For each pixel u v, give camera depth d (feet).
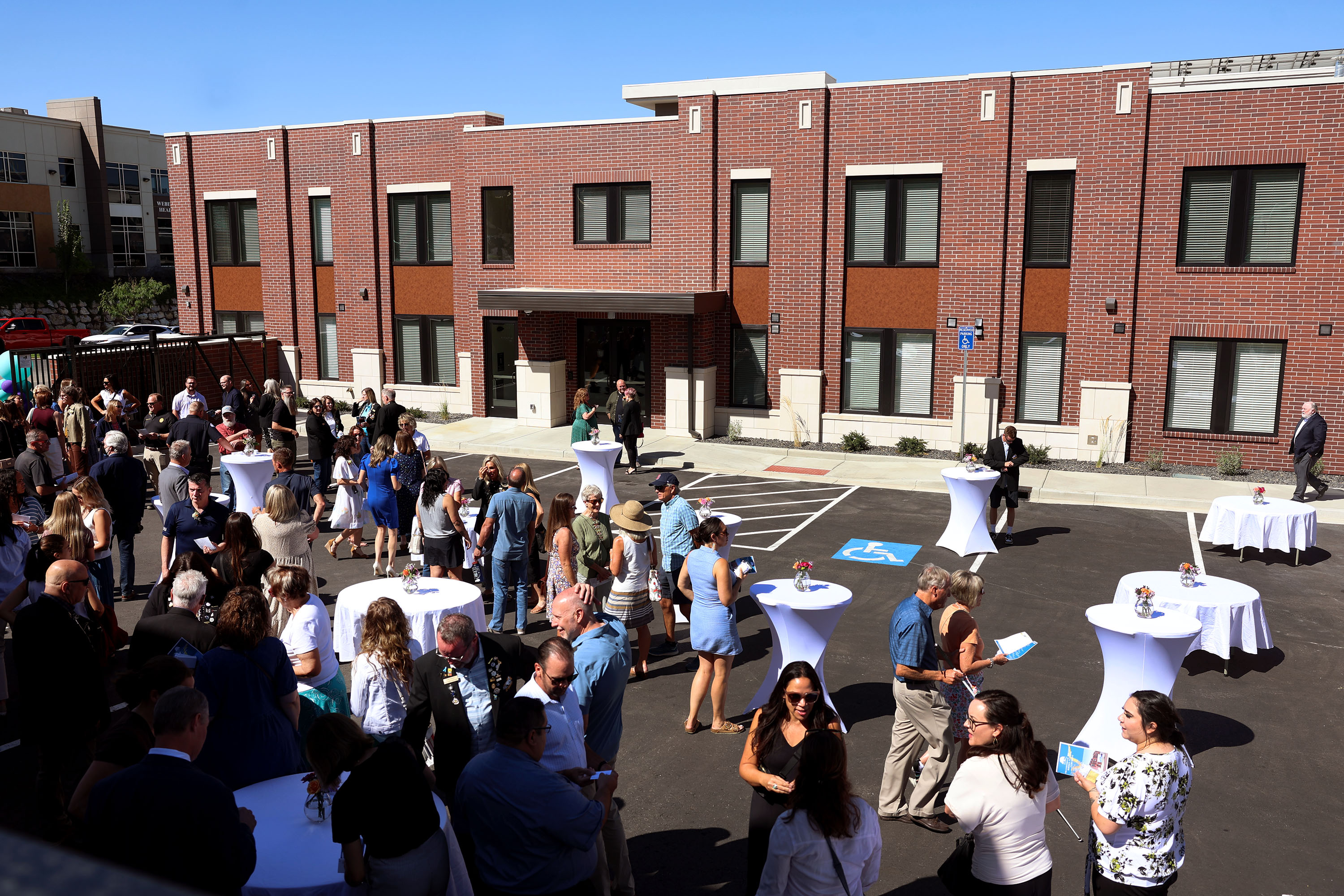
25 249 195.31
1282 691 34.32
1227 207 68.69
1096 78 69.67
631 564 34.06
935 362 77.82
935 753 25.29
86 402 68.13
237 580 29.78
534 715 17.71
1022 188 72.95
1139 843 18.83
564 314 88.79
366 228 96.22
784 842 16.67
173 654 23.62
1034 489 64.59
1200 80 84.02
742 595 44.60
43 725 23.80
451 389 95.66
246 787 20.76
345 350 100.22
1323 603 43.45
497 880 17.60
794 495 64.75
